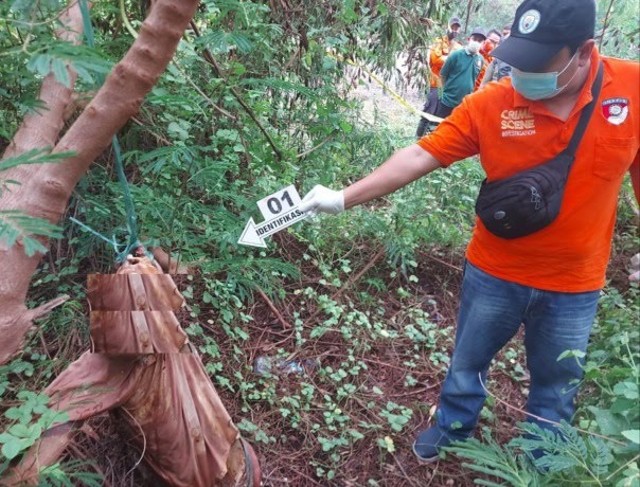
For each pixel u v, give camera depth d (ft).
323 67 10.78
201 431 5.54
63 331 7.41
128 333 4.99
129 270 5.08
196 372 5.65
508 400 9.36
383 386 9.31
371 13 11.43
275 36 9.82
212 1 7.38
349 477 7.70
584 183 5.94
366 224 11.90
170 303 5.19
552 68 5.45
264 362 8.95
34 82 5.21
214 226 8.67
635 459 4.58
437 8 12.44
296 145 11.10
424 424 8.67
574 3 5.23
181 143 7.64
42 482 4.58
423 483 7.77
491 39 19.92
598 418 4.99
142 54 3.83
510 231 6.20
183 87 8.16
